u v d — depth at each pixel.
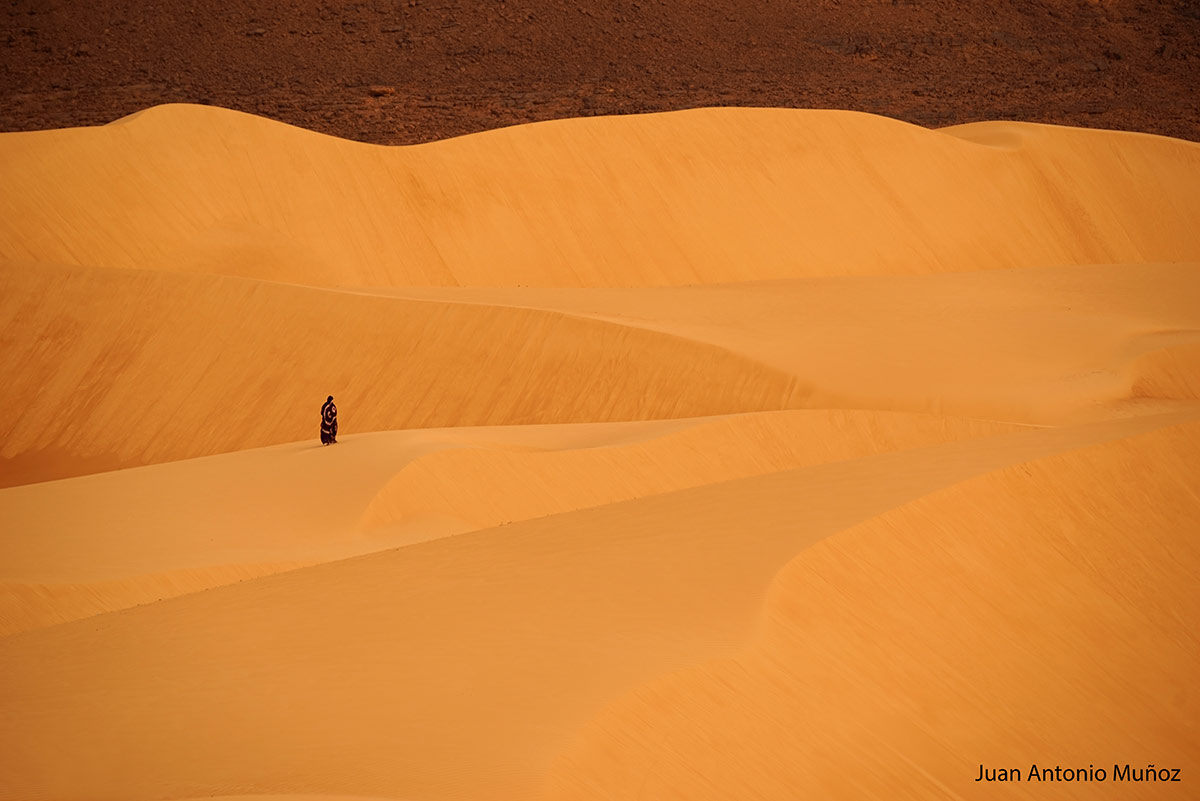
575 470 57.50
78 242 110.25
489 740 25.23
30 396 90.88
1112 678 37.06
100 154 116.00
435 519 52.44
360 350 89.75
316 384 88.88
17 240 108.25
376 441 60.50
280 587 37.16
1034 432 51.16
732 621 31.73
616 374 86.69
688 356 86.44
